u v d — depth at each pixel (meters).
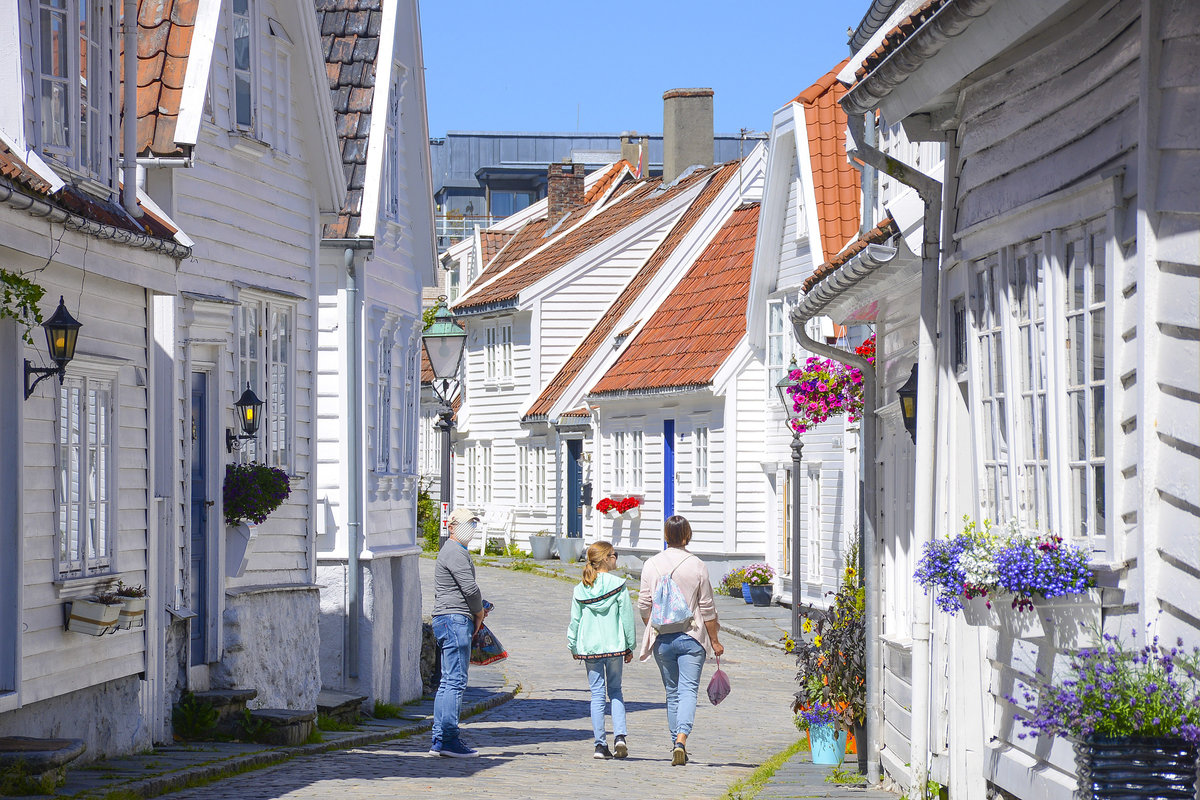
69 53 11.45
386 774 12.72
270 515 16.14
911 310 11.35
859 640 12.99
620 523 40.38
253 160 15.66
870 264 10.44
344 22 19.75
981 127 8.49
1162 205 6.19
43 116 11.08
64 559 11.39
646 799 11.52
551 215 54.59
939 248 9.49
